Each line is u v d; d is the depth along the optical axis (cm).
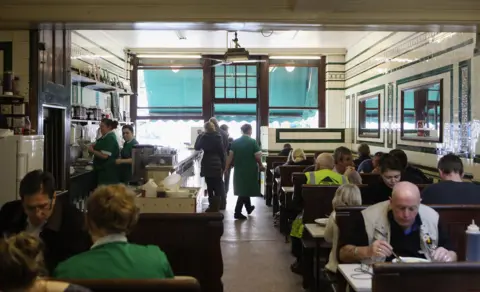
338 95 1158
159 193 404
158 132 1208
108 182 625
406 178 485
